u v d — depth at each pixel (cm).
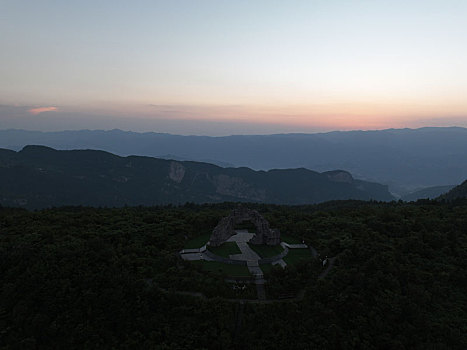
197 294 6322
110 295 5975
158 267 7156
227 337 5553
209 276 6781
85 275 6278
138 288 6225
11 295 5831
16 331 5425
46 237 7731
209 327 5681
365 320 5800
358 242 8006
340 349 5509
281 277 6681
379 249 7625
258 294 6369
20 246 6894
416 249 7731
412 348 5434
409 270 6894
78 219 9475
